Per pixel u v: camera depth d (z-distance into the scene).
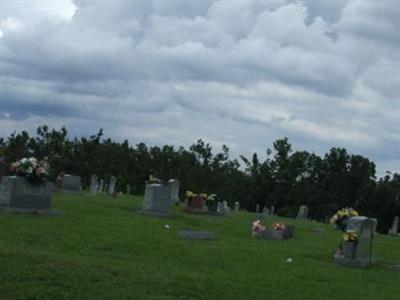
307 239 29.00
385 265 21.94
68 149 92.69
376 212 97.50
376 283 17.50
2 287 10.49
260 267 17.31
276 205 99.62
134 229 22.55
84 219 23.55
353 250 20.81
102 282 11.80
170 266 15.55
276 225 28.25
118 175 87.69
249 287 13.81
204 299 11.99
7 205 22.98
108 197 40.41
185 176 96.94
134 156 96.50
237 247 21.14
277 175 100.19
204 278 13.96
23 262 12.34
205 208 37.56
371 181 99.81
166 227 25.27
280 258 19.67
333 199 99.06
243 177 103.38
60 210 25.41
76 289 11.04
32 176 23.33
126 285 11.93
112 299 10.78
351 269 19.81
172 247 18.81
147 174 94.50
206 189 97.75
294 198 98.25
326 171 101.50
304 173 102.19
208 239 22.95
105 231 20.61
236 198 100.56
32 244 16.56
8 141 84.75
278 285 14.73
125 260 15.74
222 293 12.69
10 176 23.45
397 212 96.88
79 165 90.38
